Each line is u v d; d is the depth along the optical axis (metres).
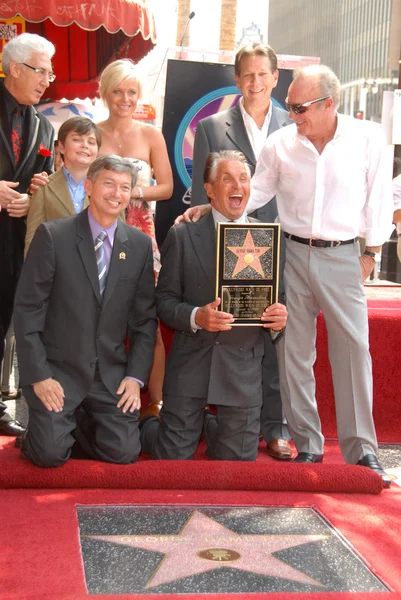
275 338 3.39
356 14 61.59
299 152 3.37
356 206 3.36
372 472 3.27
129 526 2.77
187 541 2.66
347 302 3.38
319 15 69.50
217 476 3.19
